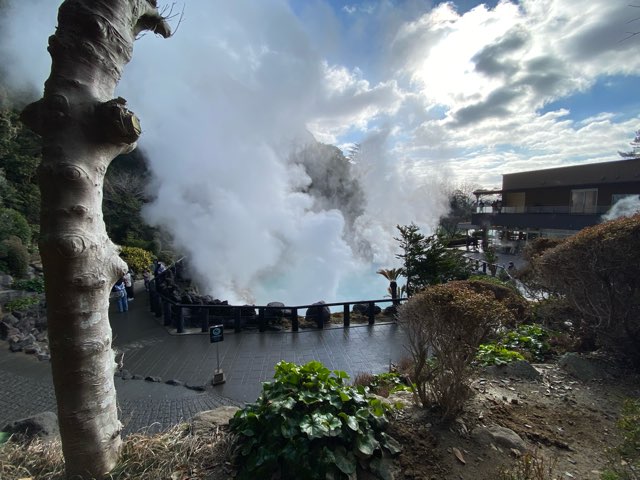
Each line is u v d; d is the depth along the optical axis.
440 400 2.67
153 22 2.03
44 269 1.62
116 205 16.61
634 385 3.51
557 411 3.01
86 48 1.61
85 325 1.67
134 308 9.67
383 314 9.20
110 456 1.88
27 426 2.79
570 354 4.04
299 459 1.93
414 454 2.24
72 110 1.58
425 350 2.73
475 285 6.00
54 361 1.68
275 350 6.55
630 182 17.33
